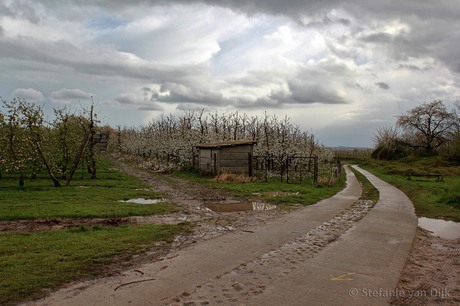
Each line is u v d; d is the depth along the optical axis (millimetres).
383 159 64125
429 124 59969
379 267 7543
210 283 6559
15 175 25625
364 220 12641
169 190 21250
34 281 6551
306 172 31047
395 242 9680
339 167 41625
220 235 10289
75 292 6133
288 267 7484
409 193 21672
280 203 16719
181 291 6188
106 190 19828
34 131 20031
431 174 34188
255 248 8906
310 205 16203
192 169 34469
